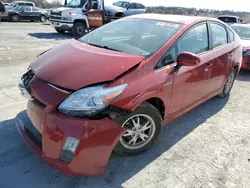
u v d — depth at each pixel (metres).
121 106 2.40
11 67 6.18
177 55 3.09
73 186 2.44
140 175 2.64
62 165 2.24
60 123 2.21
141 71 2.63
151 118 2.84
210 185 2.56
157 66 2.81
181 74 3.06
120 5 17.88
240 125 3.89
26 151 2.88
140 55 2.86
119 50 3.03
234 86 5.82
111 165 2.75
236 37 4.79
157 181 2.57
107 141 2.30
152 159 2.90
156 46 2.99
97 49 3.02
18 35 12.12
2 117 3.57
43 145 2.35
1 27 15.27
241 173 2.77
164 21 3.51
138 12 17.92
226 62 4.23
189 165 2.85
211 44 3.83
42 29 15.77
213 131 3.65
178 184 2.55
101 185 2.47
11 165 2.65
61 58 2.77
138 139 2.90
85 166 2.28
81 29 13.07
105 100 2.29
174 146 3.20
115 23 3.86
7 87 4.73
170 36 3.13
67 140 2.19
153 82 2.69
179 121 3.89
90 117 2.24
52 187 2.41
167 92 2.90
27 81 2.71
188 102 3.45
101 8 13.67
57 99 2.30
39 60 2.92
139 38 3.23
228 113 4.30
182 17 3.76
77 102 2.24
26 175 2.53
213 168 2.82
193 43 3.42
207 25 3.80
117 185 2.48
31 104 2.50
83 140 2.19
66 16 12.55
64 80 2.40
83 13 12.92
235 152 3.15
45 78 2.49
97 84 2.35
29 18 20.75
